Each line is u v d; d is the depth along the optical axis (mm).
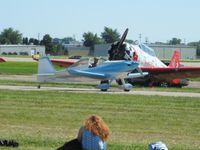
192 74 57406
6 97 36250
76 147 13414
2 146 18484
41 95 38188
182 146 19922
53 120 26250
